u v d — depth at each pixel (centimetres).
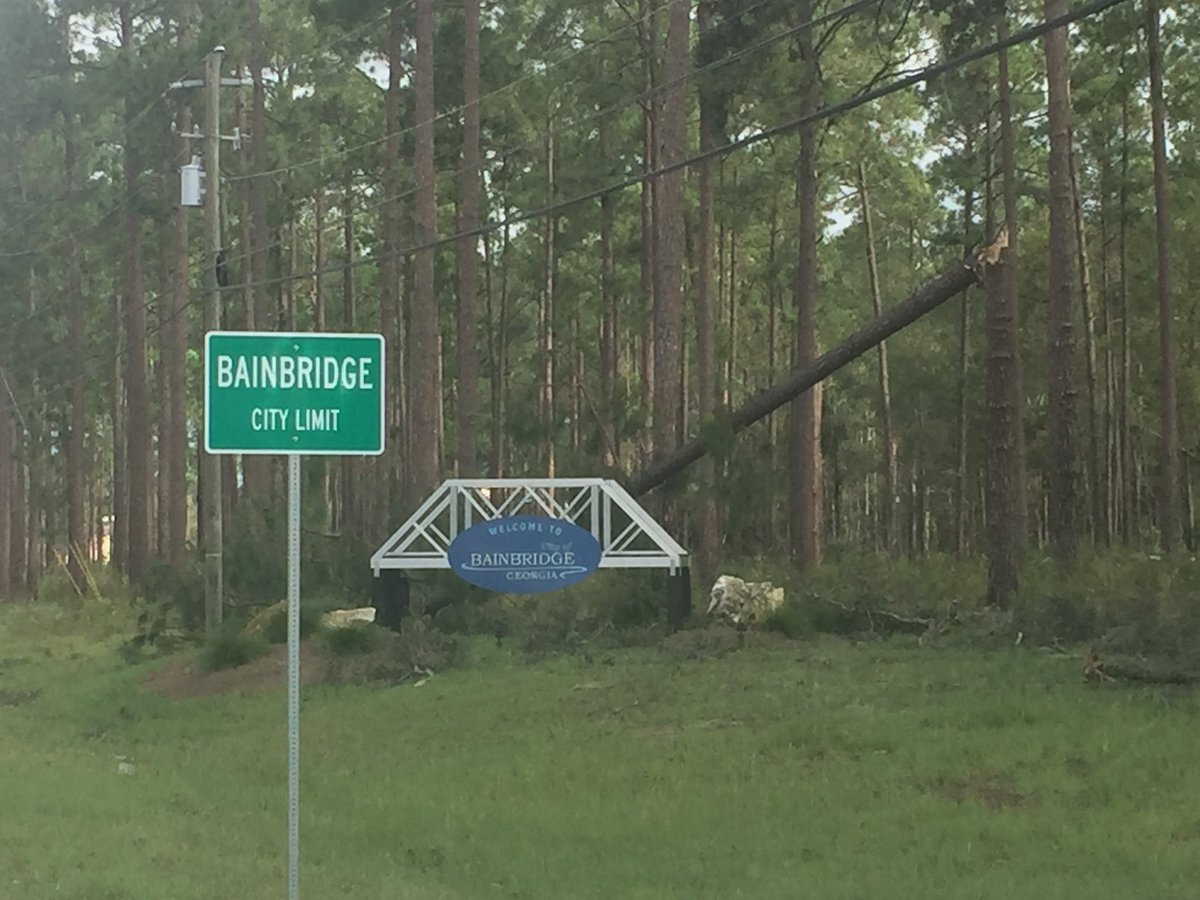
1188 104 3073
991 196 3228
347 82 3959
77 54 3691
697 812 1034
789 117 2839
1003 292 2073
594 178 3775
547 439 2388
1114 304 4166
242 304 3612
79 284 4584
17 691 2128
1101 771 1069
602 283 4178
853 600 2058
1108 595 1780
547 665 1847
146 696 1950
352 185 4656
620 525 2131
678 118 2497
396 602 2078
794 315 4516
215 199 2341
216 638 2034
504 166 4225
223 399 711
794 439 2972
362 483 2948
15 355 4453
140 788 1251
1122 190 3309
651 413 3141
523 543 2017
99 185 4031
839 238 4803
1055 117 2080
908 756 1166
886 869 863
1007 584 2030
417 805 1116
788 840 948
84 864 899
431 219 2855
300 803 1167
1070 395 2109
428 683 1784
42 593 4162
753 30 2502
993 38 2327
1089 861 852
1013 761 1114
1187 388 4012
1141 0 2638
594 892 852
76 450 4494
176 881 850
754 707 1433
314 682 1878
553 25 3509
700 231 3053
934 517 6269
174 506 3688
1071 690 1406
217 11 3331
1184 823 917
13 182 4228
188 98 3312
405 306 4822
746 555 2952
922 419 4897
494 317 5222
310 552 2352
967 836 927
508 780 1189
